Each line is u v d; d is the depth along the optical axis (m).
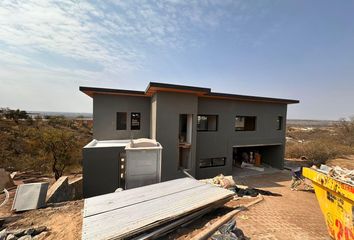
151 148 6.64
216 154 11.80
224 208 4.54
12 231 3.69
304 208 5.42
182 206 3.61
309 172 3.62
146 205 3.63
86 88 9.53
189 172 9.80
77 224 3.96
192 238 2.90
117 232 2.71
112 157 7.23
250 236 3.19
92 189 7.05
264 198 6.01
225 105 11.99
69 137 12.41
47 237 3.51
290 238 3.25
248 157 15.23
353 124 27.55
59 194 6.63
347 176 3.00
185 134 11.17
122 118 10.84
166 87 8.30
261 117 13.38
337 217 2.92
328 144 18.62
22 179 11.38
